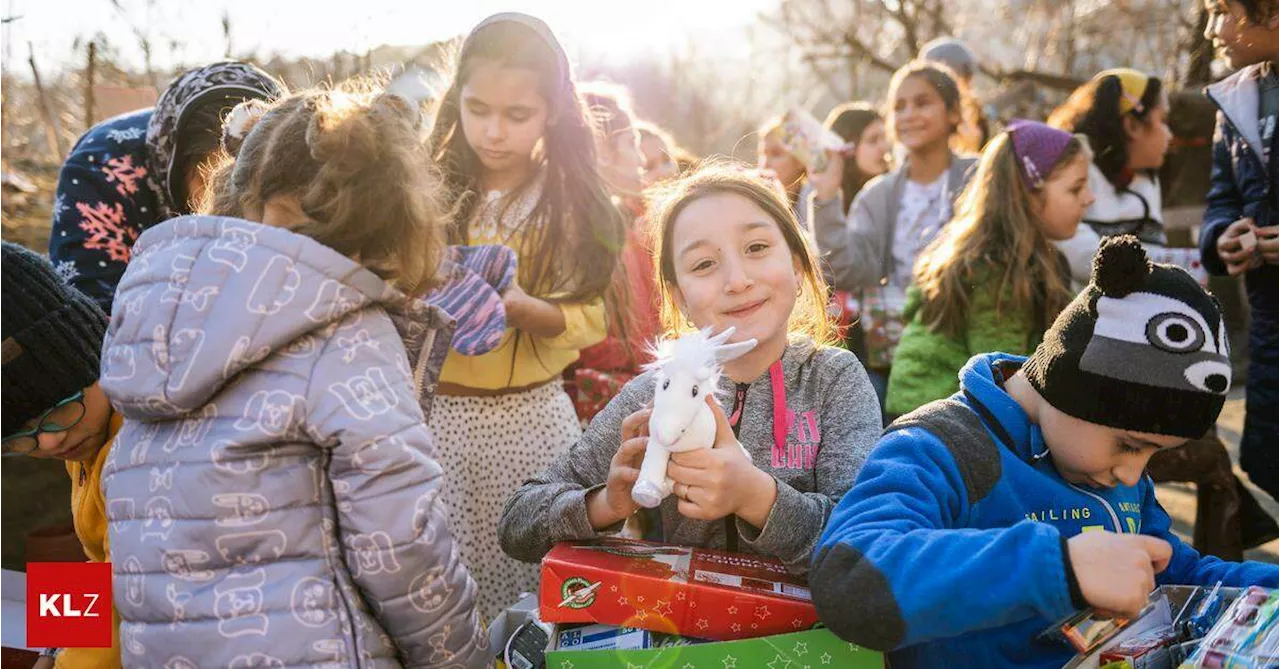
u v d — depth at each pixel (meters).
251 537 1.72
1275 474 3.53
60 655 2.21
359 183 1.81
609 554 1.84
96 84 5.41
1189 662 1.55
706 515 1.68
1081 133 4.10
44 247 4.89
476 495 2.95
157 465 1.76
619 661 1.68
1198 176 7.48
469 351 2.60
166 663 1.73
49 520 3.87
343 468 1.72
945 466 1.68
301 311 1.72
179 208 2.89
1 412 2.01
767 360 1.99
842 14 10.40
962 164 4.60
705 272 1.92
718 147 12.16
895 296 4.55
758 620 1.67
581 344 3.03
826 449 1.93
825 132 4.98
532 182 3.03
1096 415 1.57
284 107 1.92
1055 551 1.41
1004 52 11.48
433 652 1.81
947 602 1.43
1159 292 1.56
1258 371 3.54
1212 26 3.42
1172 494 5.02
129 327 1.76
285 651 1.70
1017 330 3.35
